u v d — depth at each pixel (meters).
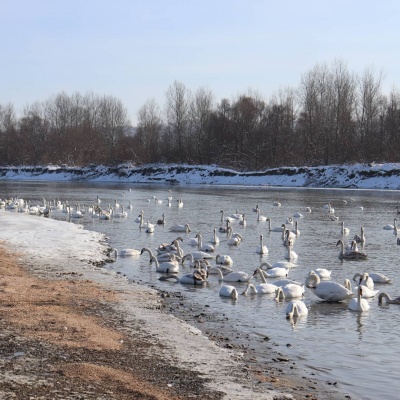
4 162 156.62
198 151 133.00
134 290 24.25
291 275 28.77
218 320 20.39
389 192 90.56
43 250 33.09
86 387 13.24
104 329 18.06
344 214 59.47
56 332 17.33
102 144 148.62
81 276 26.47
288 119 126.50
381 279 27.19
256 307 22.31
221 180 119.75
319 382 14.82
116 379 13.85
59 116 164.25
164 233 44.41
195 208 65.94
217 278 28.00
